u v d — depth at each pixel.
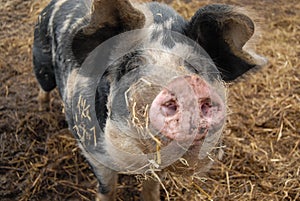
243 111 1.59
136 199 1.36
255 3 2.19
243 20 1.01
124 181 1.38
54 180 1.39
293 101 1.63
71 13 1.28
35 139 1.49
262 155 1.47
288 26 2.04
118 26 1.06
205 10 1.04
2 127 1.51
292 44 1.93
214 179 1.41
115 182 1.26
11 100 1.59
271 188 1.39
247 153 1.47
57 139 1.48
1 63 1.73
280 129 1.54
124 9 1.03
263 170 1.43
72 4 1.30
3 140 1.48
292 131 1.54
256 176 1.42
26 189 1.37
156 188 1.30
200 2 2.16
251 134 1.53
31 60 1.76
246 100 1.63
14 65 1.73
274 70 1.77
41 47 1.38
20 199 1.36
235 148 1.48
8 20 1.97
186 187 1.37
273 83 1.71
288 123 1.56
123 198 1.36
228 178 1.41
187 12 2.08
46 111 1.56
